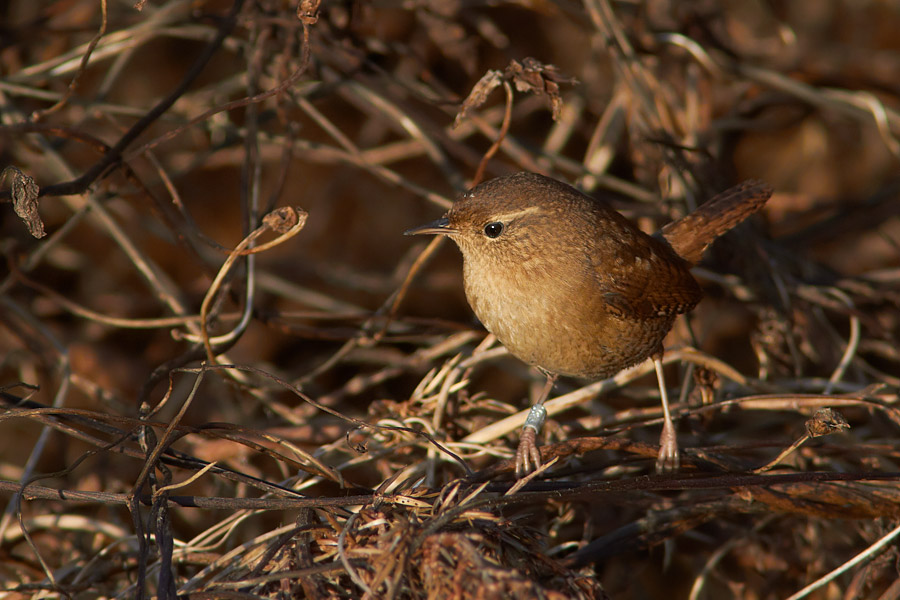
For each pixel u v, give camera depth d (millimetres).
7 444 10273
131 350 11266
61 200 11453
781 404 7945
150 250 12234
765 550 8375
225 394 10344
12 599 7086
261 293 12133
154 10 10766
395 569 5461
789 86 11578
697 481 6227
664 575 9453
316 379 11398
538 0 10898
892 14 13117
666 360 8430
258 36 9891
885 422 8773
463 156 10414
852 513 7078
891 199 11906
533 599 5145
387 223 13078
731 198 8305
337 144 13047
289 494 6426
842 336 10930
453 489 6137
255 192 8914
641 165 10805
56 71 10039
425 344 11148
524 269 7348
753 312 10641
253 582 5520
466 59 10594
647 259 7562
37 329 9742
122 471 9070
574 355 7543
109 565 7434
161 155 12102
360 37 10484
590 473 7820
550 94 7617
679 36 11266
